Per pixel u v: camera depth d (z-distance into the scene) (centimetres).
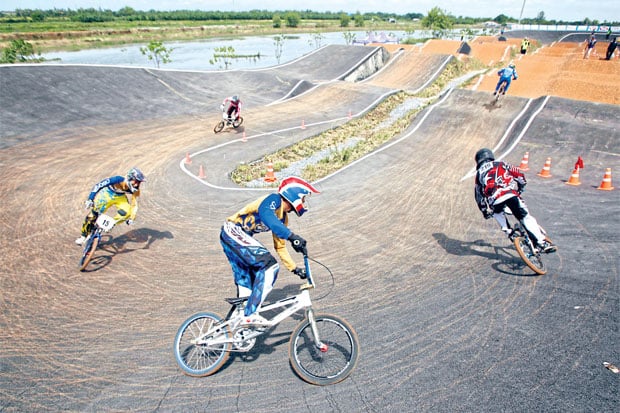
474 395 376
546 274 606
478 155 649
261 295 390
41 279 641
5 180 1131
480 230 818
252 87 2827
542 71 2922
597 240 718
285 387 399
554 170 1266
